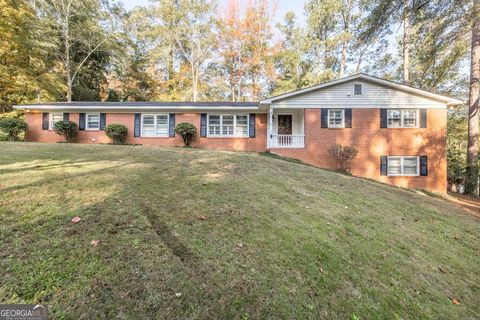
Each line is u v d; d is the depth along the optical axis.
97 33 21.66
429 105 12.31
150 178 5.38
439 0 10.93
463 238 5.32
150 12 24.72
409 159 12.46
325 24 23.62
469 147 13.20
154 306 2.21
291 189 5.98
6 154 6.69
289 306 2.47
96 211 3.59
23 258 2.52
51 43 18.34
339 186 7.20
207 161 7.71
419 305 2.92
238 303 2.39
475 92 13.05
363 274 3.22
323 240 3.79
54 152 7.51
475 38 12.98
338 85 12.77
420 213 6.39
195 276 2.61
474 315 2.99
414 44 15.70
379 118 12.57
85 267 2.50
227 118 14.48
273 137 13.45
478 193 12.85
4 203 3.54
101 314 2.06
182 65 27.41
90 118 14.38
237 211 4.22
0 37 14.84
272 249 3.32
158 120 14.46
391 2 11.99
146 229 3.29
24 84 15.69
